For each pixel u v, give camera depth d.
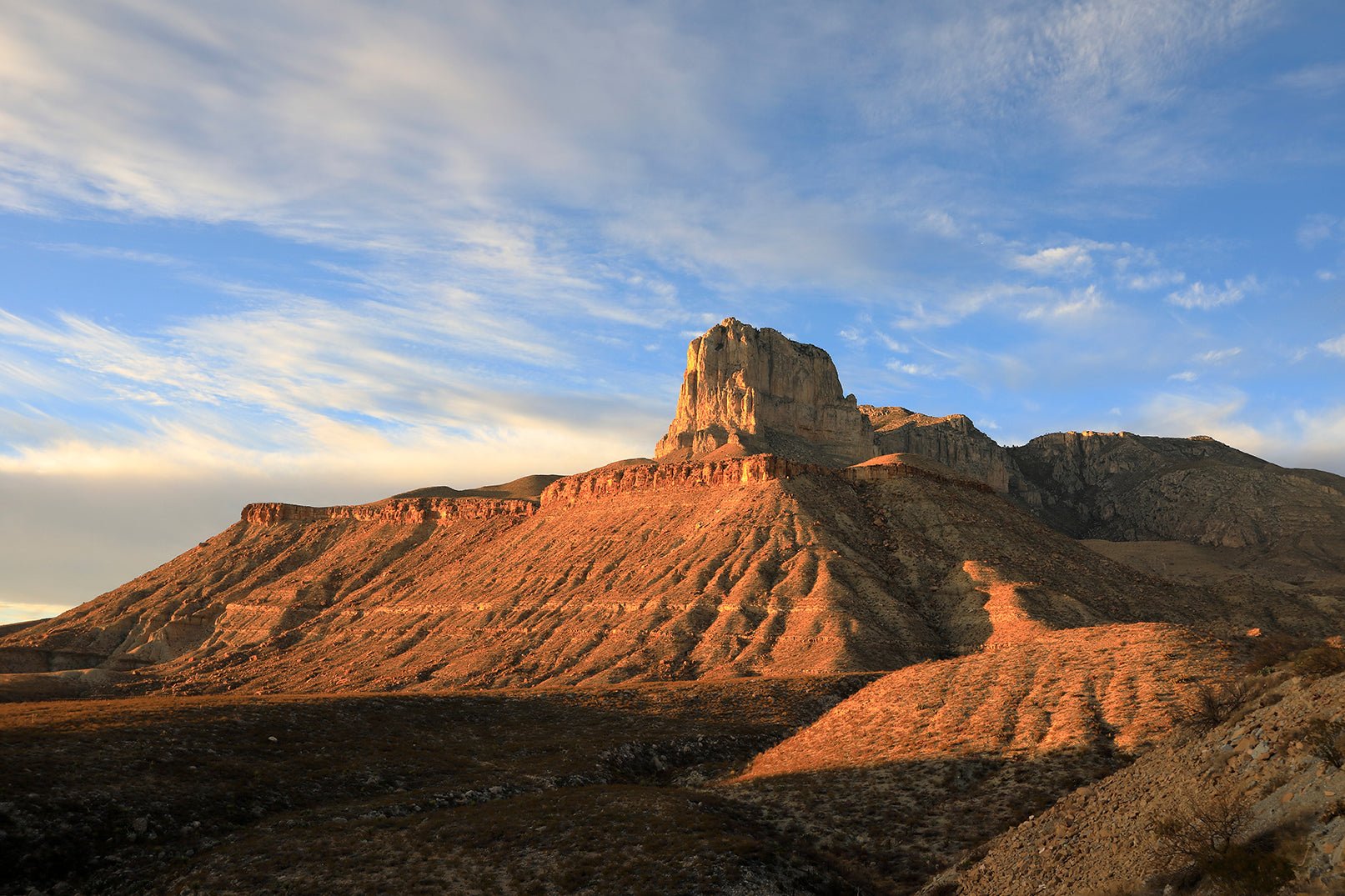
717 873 35.72
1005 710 52.81
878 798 44.66
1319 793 19.28
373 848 40.72
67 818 40.47
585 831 40.94
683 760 65.38
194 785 46.84
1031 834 30.41
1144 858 22.20
